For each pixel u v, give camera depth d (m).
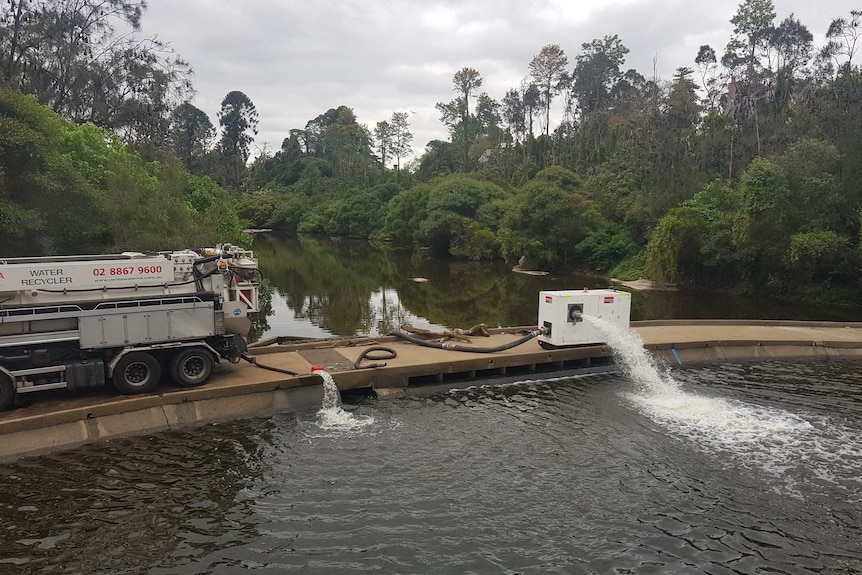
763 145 47.88
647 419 11.36
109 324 10.43
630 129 62.94
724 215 38.44
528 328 16.95
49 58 37.31
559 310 14.25
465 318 27.95
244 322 11.98
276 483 8.68
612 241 46.84
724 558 6.89
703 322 18.70
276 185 119.75
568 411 11.82
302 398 11.80
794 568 6.70
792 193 33.69
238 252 12.41
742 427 10.93
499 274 46.88
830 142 35.34
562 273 47.75
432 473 9.03
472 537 7.32
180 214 26.58
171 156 37.50
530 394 12.90
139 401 10.36
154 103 41.25
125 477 8.77
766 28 56.09
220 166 117.06
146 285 10.95
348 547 7.10
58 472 8.85
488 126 112.56
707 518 7.76
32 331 10.06
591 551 7.03
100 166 23.39
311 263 53.50
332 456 9.61
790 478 8.88
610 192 52.06
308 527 7.52
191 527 7.48
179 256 11.54
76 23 38.09
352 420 11.21
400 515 7.82
